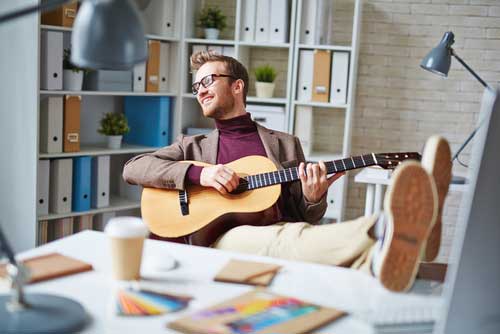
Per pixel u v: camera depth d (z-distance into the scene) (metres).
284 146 2.79
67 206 3.82
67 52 3.89
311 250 1.84
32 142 3.59
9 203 3.75
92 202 4.04
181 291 1.38
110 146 4.09
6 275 1.41
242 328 1.16
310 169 2.52
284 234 2.01
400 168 1.25
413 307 1.27
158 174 2.62
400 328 1.19
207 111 2.78
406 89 4.48
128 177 2.70
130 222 1.45
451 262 1.12
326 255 1.79
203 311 1.25
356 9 4.09
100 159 4.00
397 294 1.35
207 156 2.77
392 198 1.25
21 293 1.21
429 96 4.46
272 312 1.25
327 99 4.17
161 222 2.54
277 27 4.19
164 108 4.26
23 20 3.54
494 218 1.06
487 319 1.09
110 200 4.27
